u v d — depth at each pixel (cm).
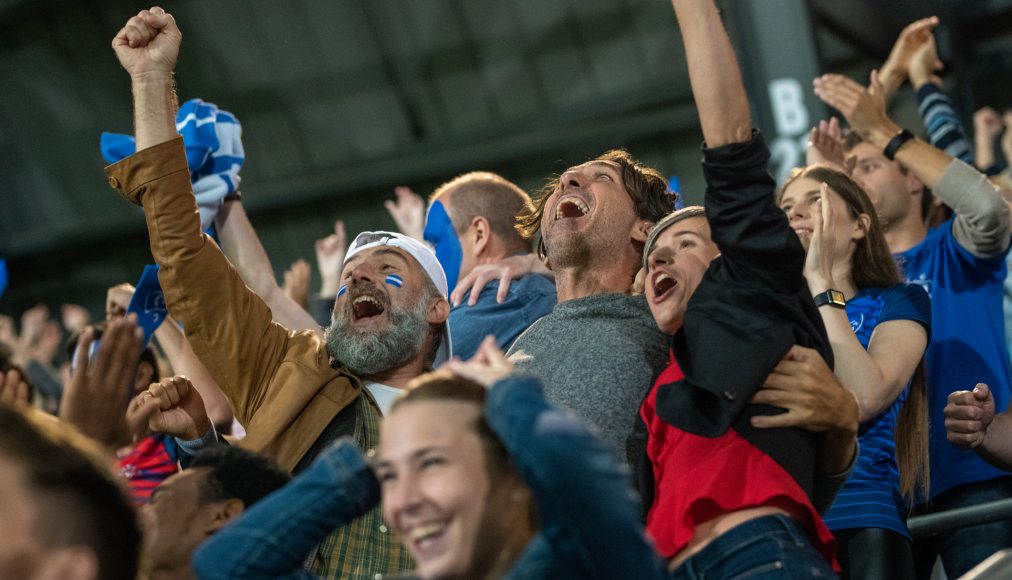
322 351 617
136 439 640
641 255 604
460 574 321
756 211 429
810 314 449
